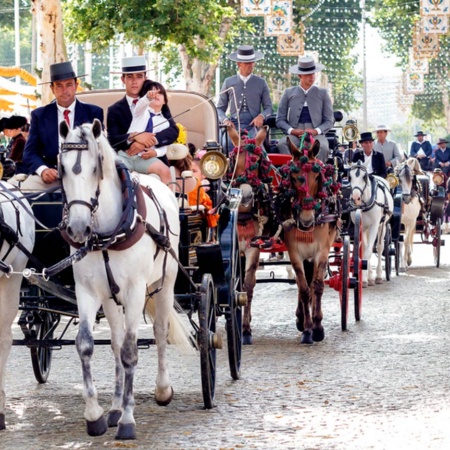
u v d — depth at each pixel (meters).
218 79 64.50
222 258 11.32
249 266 14.72
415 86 63.91
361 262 17.08
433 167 42.75
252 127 17.47
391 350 13.96
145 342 10.62
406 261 26.14
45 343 10.20
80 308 9.33
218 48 36.81
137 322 9.45
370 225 21.56
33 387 11.83
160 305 10.66
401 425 9.71
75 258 9.09
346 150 23.38
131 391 9.45
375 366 12.79
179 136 12.44
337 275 16.66
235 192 13.36
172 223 10.47
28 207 10.40
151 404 10.84
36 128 10.86
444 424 9.70
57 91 10.84
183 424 9.91
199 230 11.82
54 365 13.20
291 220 14.65
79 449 9.03
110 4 34.66
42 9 27.55
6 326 10.09
